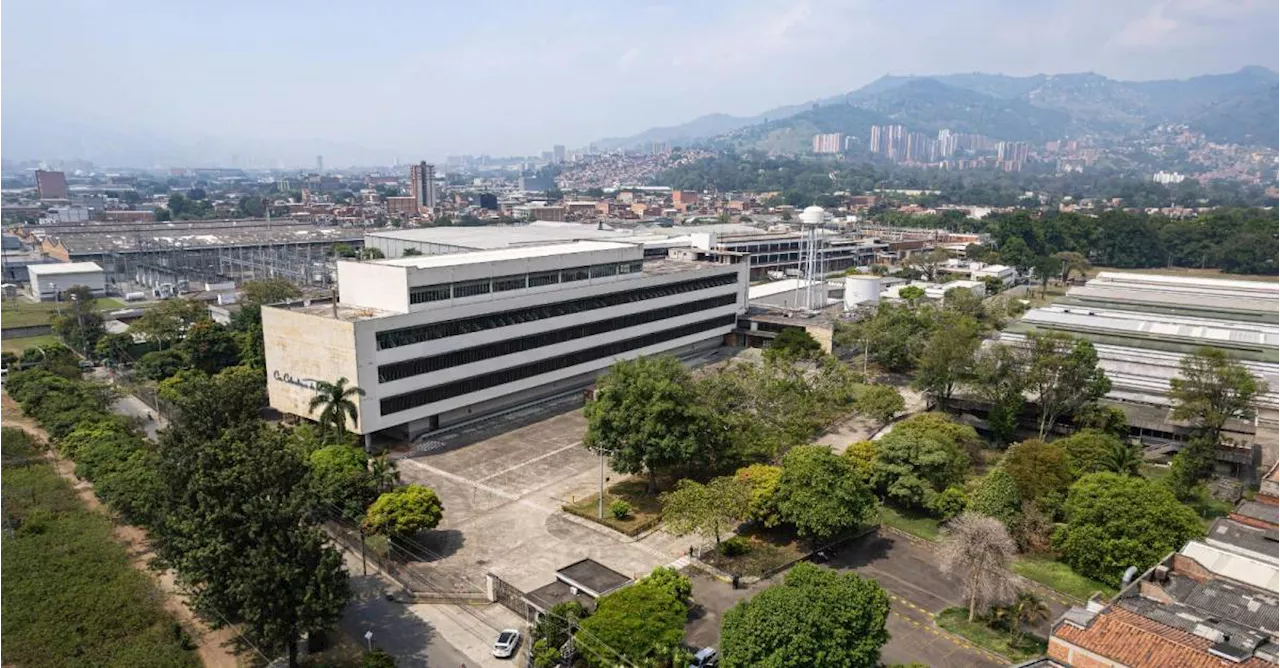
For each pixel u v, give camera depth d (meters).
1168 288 175.25
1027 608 54.28
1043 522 68.00
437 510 67.06
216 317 152.62
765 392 89.88
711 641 53.69
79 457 76.69
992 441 98.88
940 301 174.75
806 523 64.75
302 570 48.03
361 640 54.03
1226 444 87.69
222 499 48.94
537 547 67.69
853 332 130.12
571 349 111.44
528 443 93.88
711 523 62.75
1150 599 49.91
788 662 44.19
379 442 93.00
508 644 52.69
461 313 95.31
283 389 95.25
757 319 145.50
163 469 52.75
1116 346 120.12
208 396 56.34
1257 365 108.44
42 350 125.25
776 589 47.66
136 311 163.88
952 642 54.16
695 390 82.56
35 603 55.81
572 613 51.88
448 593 59.97
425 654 52.59
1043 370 92.19
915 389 105.31
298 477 52.31
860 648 45.34
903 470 75.38
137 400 109.31
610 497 78.12
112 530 68.50
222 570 48.19
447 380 94.94
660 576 56.62
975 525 57.38
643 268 137.75
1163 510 61.88
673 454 73.19
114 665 49.41
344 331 85.06
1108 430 92.31
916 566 65.31
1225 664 40.44
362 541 63.78
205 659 51.38
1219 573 55.06
